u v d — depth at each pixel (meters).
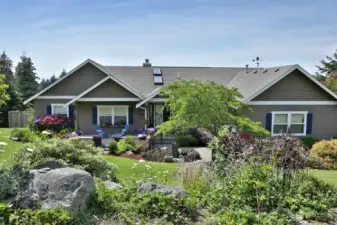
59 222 3.92
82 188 4.55
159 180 7.80
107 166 7.51
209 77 22.42
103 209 4.67
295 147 6.21
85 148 8.09
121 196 5.11
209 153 13.17
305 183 6.07
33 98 20.08
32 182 4.54
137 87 20.11
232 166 6.62
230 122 12.54
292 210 5.25
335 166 11.43
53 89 20.23
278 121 17.33
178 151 13.32
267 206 5.18
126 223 4.36
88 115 18.72
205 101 12.15
